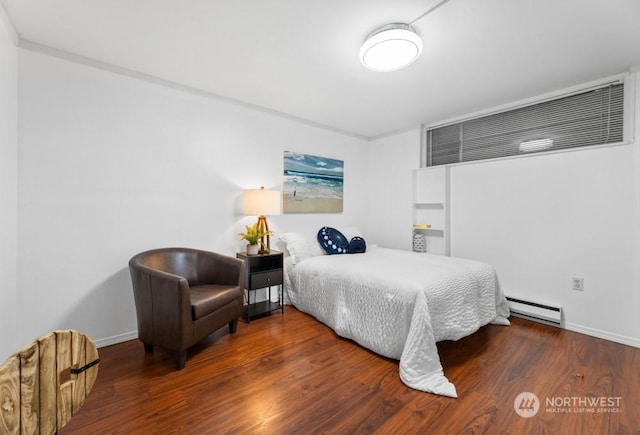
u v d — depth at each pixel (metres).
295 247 3.22
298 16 1.68
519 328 2.65
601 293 2.46
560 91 2.69
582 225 2.56
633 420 1.48
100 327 2.27
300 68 2.31
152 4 1.59
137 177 2.43
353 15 1.67
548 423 1.46
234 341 2.37
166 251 2.47
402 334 1.99
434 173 3.65
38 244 2.01
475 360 2.08
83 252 2.19
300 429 1.42
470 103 3.04
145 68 2.33
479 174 3.26
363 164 4.39
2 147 1.68
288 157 3.48
